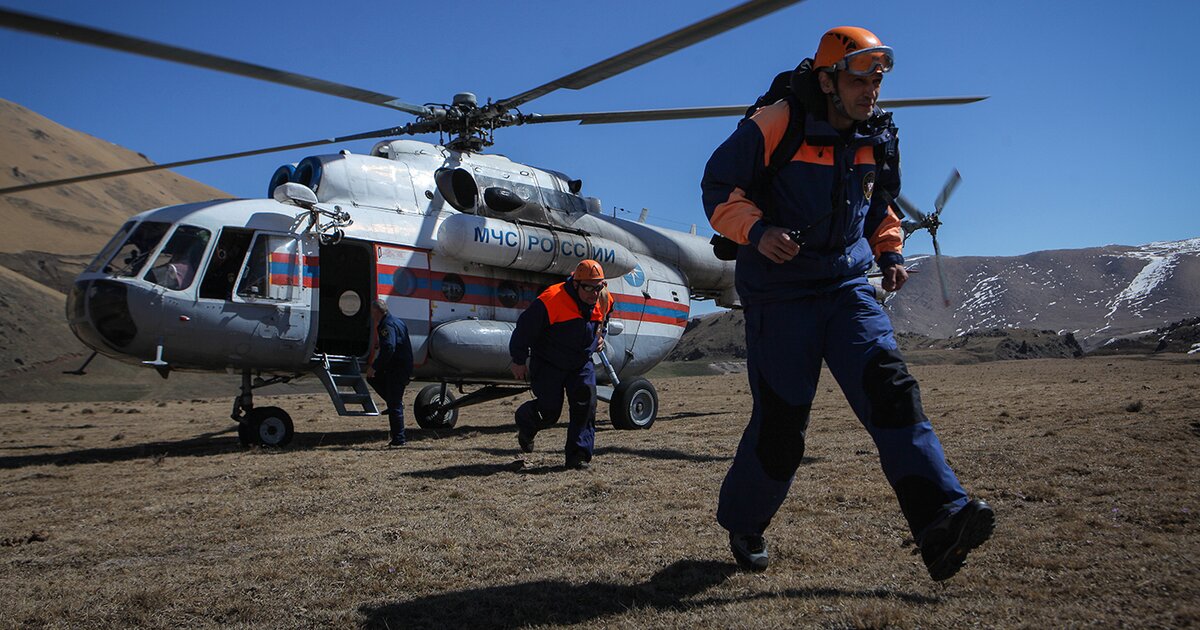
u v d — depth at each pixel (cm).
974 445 686
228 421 1498
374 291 1060
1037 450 634
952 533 277
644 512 484
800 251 326
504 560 384
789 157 325
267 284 993
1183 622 260
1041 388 1528
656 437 951
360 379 1015
